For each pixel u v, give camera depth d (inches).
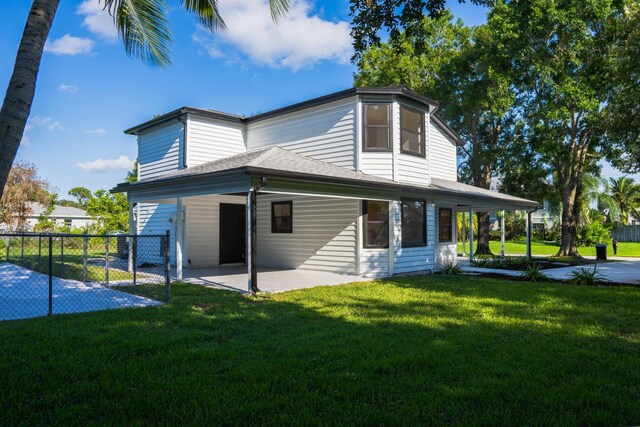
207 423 118.4
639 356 181.0
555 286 403.5
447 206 676.7
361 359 172.2
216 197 588.1
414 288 382.3
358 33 274.4
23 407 126.3
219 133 592.1
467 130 961.5
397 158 488.1
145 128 640.4
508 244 1330.0
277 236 566.6
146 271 513.3
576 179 861.2
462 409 129.0
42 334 208.7
